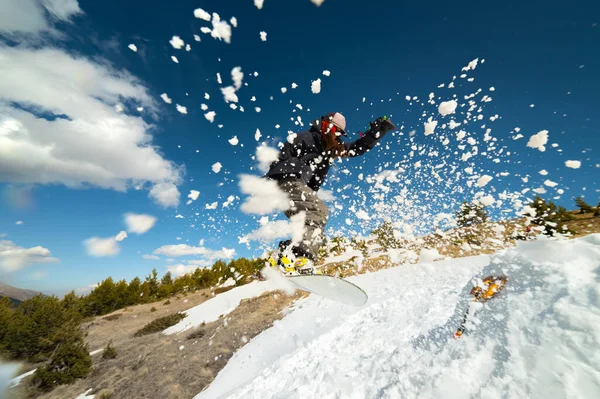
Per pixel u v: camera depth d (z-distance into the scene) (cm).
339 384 368
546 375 168
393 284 978
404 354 342
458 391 210
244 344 927
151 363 990
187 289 2667
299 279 249
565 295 212
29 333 1434
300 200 255
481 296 291
